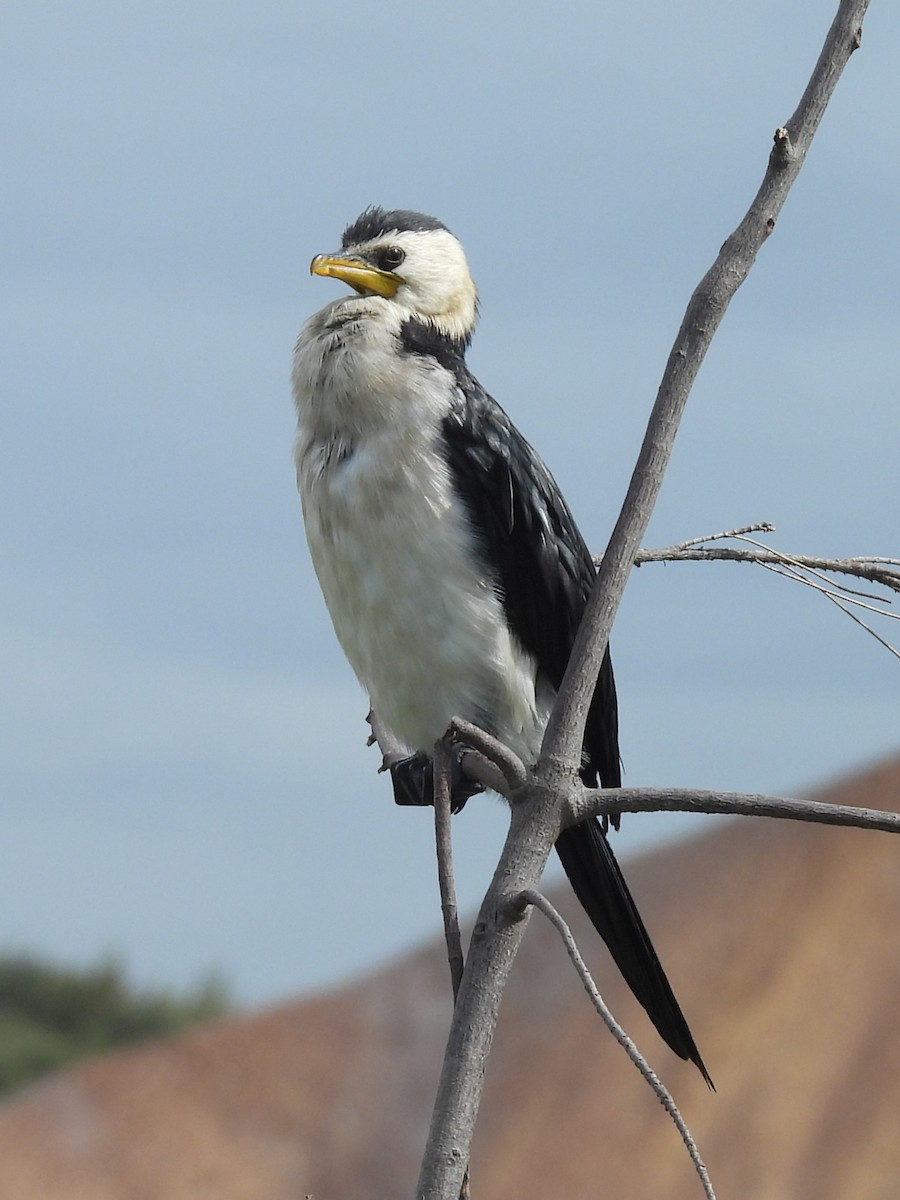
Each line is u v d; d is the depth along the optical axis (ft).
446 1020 45.98
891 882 45.91
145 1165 42.93
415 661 27.04
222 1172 42.68
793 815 16.80
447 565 26.55
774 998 44.93
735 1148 42.27
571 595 27.53
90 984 106.52
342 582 27.20
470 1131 16.80
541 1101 44.91
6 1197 41.14
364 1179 42.47
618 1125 43.57
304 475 27.30
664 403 17.40
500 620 26.96
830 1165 41.06
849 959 45.14
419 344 27.78
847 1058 43.11
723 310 17.29
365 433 26.66
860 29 17.33
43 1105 44.52
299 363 27.66
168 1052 46.39
